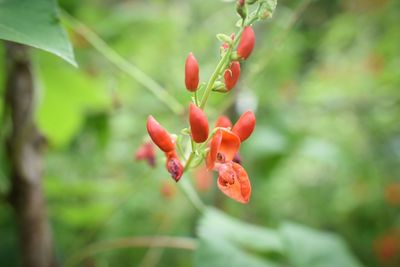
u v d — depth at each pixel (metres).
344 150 0.88
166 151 0.29
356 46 0.97
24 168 0.40
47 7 0.27
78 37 0.58
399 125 0.90
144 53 0.73
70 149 0.74
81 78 0.54
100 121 0.65
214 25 0.80
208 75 0.71
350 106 0.87
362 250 0.90
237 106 0.62
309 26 1.01
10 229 0.60
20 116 0.39
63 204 0.59
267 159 0.74
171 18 0.73
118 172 0.76
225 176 0.27
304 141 0.79
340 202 0.94
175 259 0.71
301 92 0.92
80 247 0.54
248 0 0.28
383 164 0.91
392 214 0.91
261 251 0.47
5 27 0.26
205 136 0.27
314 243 0.50
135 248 0.68
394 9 0.82
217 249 0.43
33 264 0.42
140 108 0.70
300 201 0.99
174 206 0.71
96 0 0.88
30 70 0.39
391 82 0.82
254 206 0.82
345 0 0.95
